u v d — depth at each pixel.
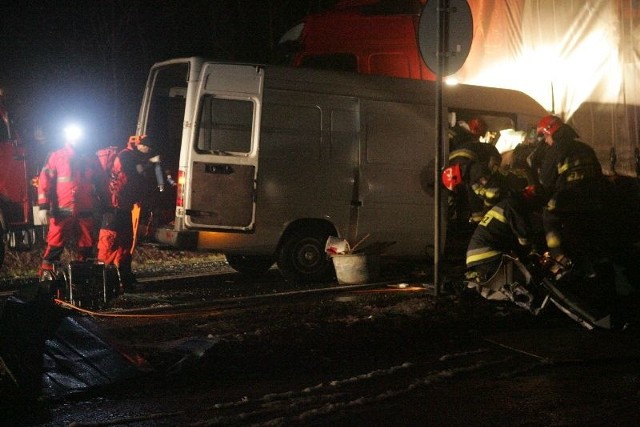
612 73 11.37
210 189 9.43
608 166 11.31
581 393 5.51
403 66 12.52
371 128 9.96
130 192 9.66
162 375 5.92
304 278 9.94
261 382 5.87
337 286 9.58
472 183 8.72
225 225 9.47
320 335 6.93
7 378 5.40
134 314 8.02
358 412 5.14
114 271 8.37
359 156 9.91
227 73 9.48
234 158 9.45
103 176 9.55
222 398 5.52
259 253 9.70
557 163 9.25
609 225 9.69
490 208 8.62
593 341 6.79
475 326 7.41
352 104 9.89
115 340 6.34
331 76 9.84
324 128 9.76
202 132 9.43
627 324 7.20
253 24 18.56
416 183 10.16
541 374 5.98
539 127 9.38
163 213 10.28
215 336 6.71
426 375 5.98
